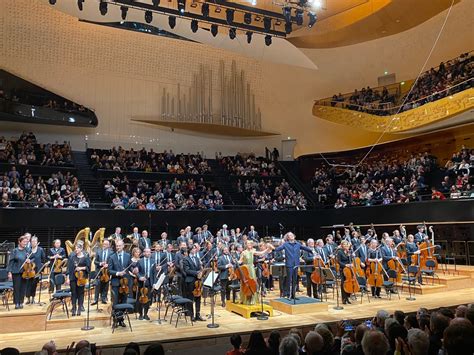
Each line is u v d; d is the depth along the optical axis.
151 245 16.00
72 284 10.09
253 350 4.39
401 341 3.71
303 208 23.88
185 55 27.44
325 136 28.80
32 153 21.70
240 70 29.09
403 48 25.86
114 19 21.62
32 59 23.12
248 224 22.12
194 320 9.95
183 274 10.06
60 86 23.84
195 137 28.45
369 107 25.05
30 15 22.98
